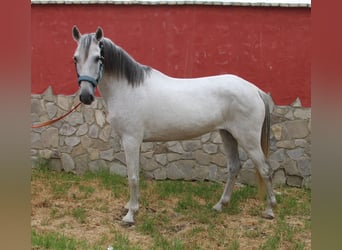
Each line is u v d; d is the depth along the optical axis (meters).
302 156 5.42
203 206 4.80
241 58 5.34
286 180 5.50
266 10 5.29
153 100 4.08
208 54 5.37
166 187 5.29
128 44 5.46
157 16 5.39
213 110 4.16
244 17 5.30
